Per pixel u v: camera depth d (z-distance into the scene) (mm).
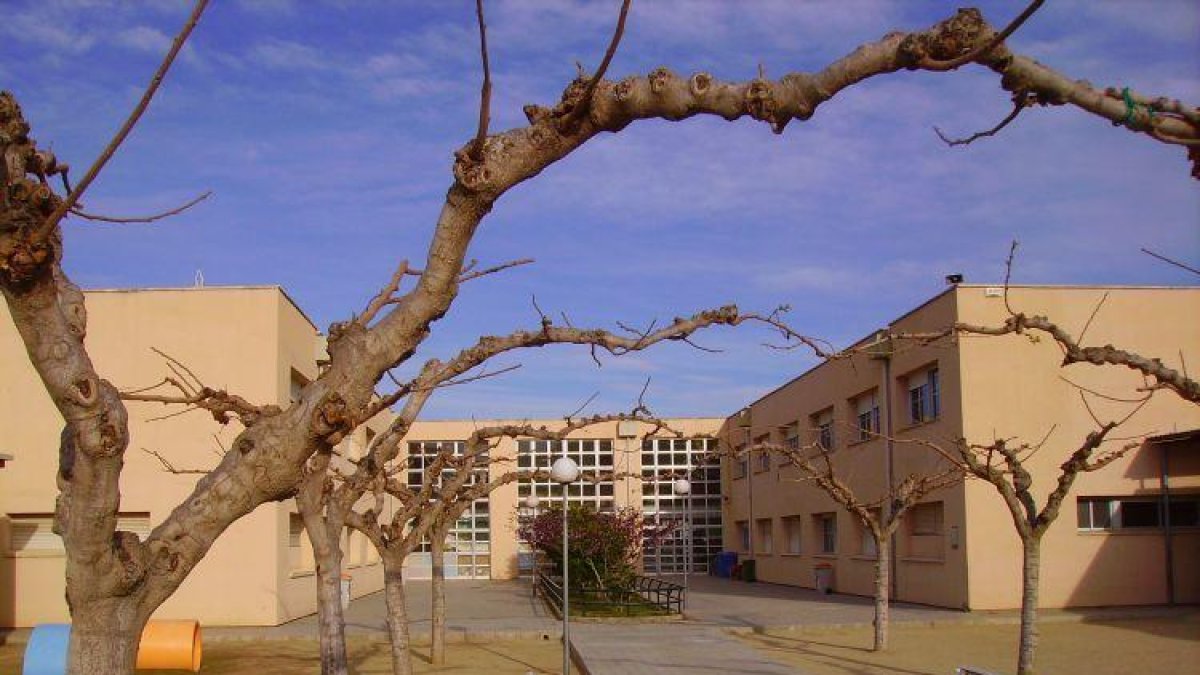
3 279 3879
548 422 44531
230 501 4430
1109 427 11742
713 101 4105
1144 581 23453
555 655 18375
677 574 44469
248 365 23641
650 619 23656
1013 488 15031
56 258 4355
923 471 25344
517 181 4344
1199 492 23594
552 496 44688
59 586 23047
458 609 28359
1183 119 3779
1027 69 3686
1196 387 7301
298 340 26141
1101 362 7539
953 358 23906
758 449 17094
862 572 30469
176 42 3410
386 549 12953
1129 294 23891
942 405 24516
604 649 17797
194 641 16531
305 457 4504
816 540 35094
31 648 14305
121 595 4277
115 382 23375
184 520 4395
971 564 23375
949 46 3652
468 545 45312
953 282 24359
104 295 23688
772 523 40031
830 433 33188
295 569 26797
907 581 26938
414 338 4508
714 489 45812
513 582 43594
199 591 23250
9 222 3922
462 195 4328
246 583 23312
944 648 17891
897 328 27062
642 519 35156
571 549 30125
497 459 15547
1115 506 23844
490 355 6250
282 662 17750
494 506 44812
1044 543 23375
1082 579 23344
